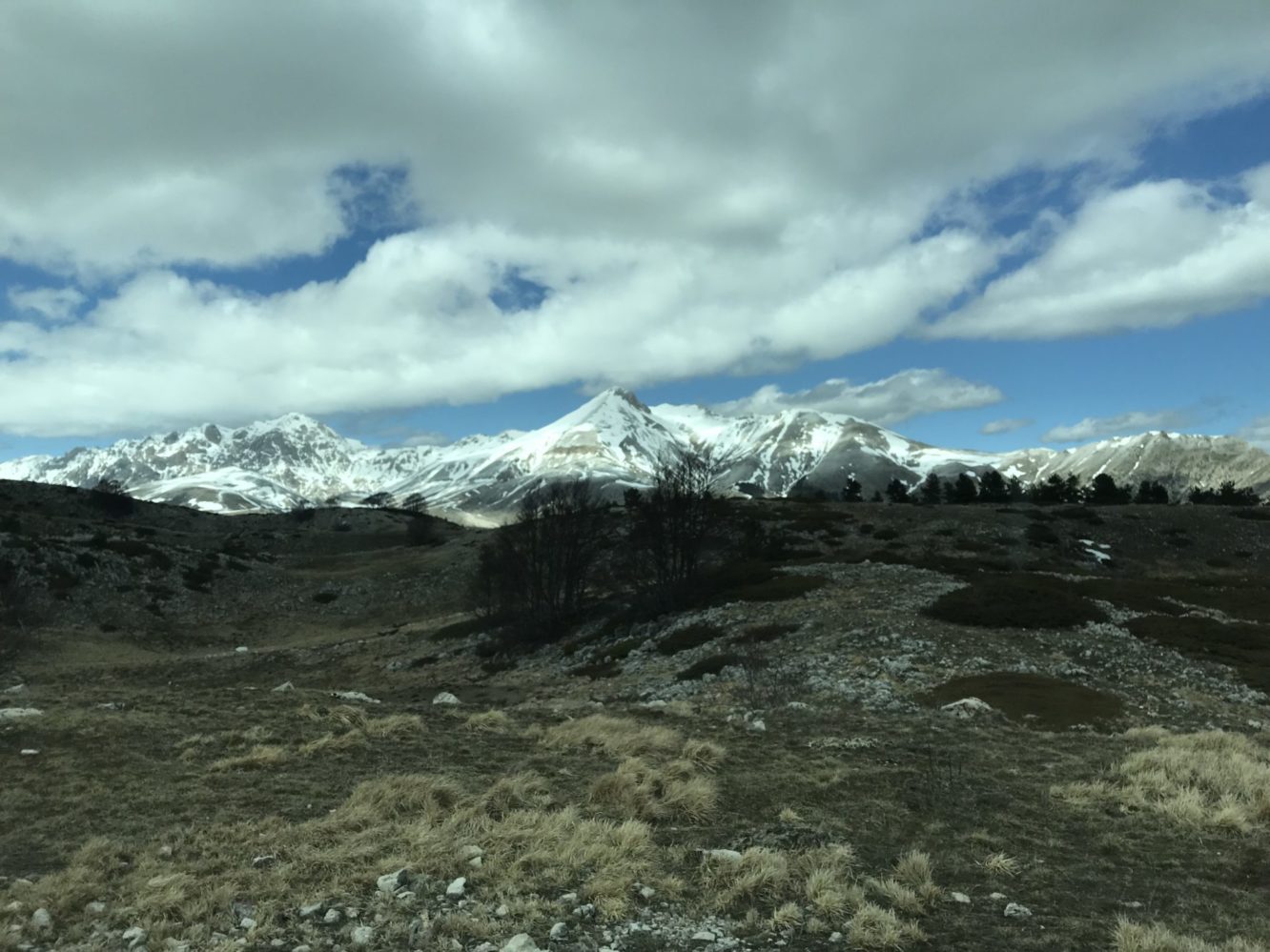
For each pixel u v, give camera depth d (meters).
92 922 8.59
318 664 61.66
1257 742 19.92
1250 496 130.62
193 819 12.60
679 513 56.75
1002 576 47.69
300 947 7.79
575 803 12.77
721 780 14.42
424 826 11.10
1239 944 7.55
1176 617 38.28
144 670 60.34
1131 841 11.09
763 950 7.66
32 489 134.88
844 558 59.03
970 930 8.12
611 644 47.78
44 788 14.35
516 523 70.00
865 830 11.51
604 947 7.69
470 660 55.22
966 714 23.62
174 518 140.38
